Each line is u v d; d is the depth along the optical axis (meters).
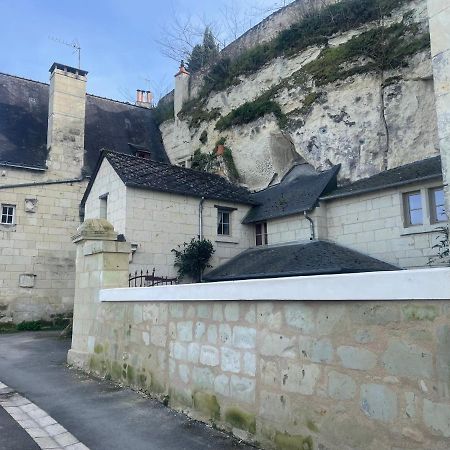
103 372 7.05
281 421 3.68
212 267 13.84
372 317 3.03
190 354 4.94
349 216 12.32
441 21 5.45
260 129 16.73
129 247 7.73
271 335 3.85
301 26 17.62
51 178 18.45
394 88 12.90
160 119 24.50
